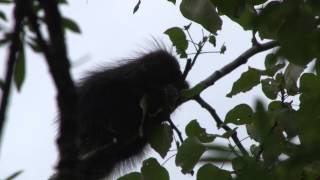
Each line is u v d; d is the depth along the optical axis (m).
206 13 5.59
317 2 3.49
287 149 4.12
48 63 2.98
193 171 5.76
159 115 7.34
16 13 2.84
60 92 3.07
